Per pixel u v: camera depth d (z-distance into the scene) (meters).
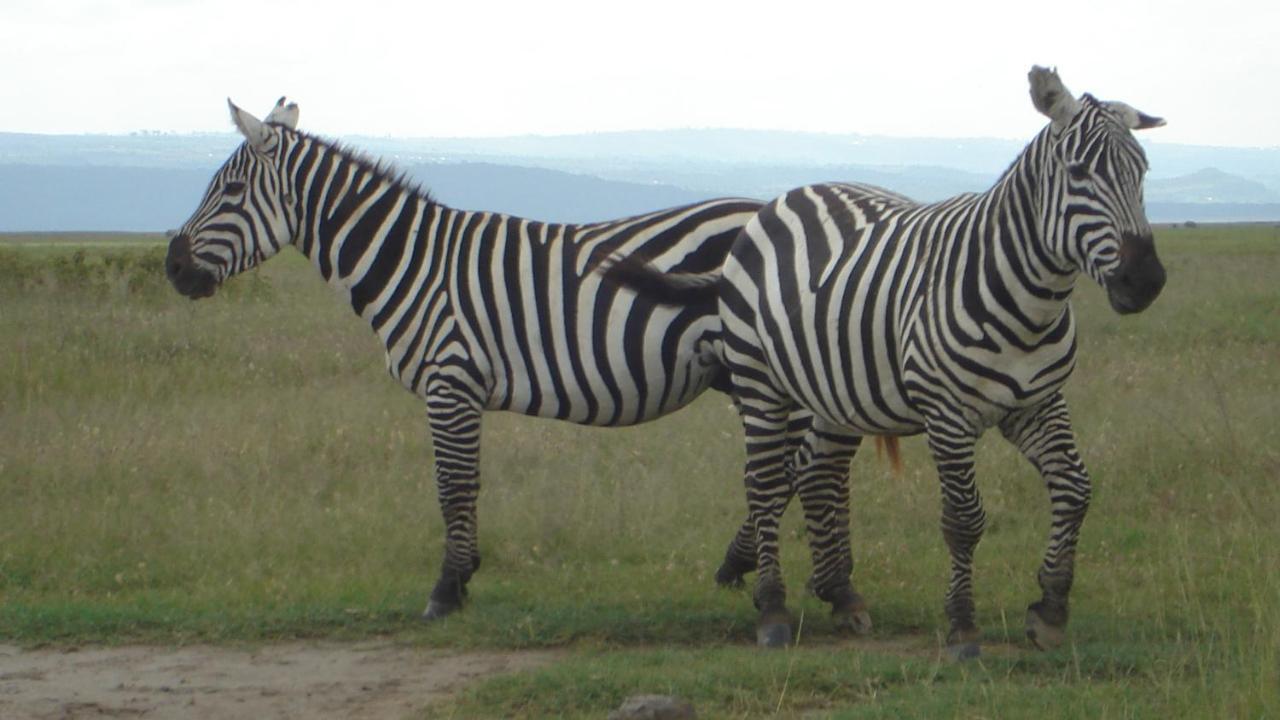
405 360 8.96
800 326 7.75
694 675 6.91
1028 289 6.71
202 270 9.34
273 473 11.66
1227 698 5.92
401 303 8.95
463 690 6.97
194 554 9.84
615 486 11.31
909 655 7.42
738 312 8.20
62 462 11.62
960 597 7.23
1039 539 10.00
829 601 8.40
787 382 7.97
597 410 8.83
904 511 10.76
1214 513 10.17
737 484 11.48
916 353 7.07
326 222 9.15
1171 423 12.22
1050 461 7.09
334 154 9.27
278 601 8.82
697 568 9.65
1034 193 6.68
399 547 10.12
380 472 11.89
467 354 8.77
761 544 8.16
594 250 8.83
